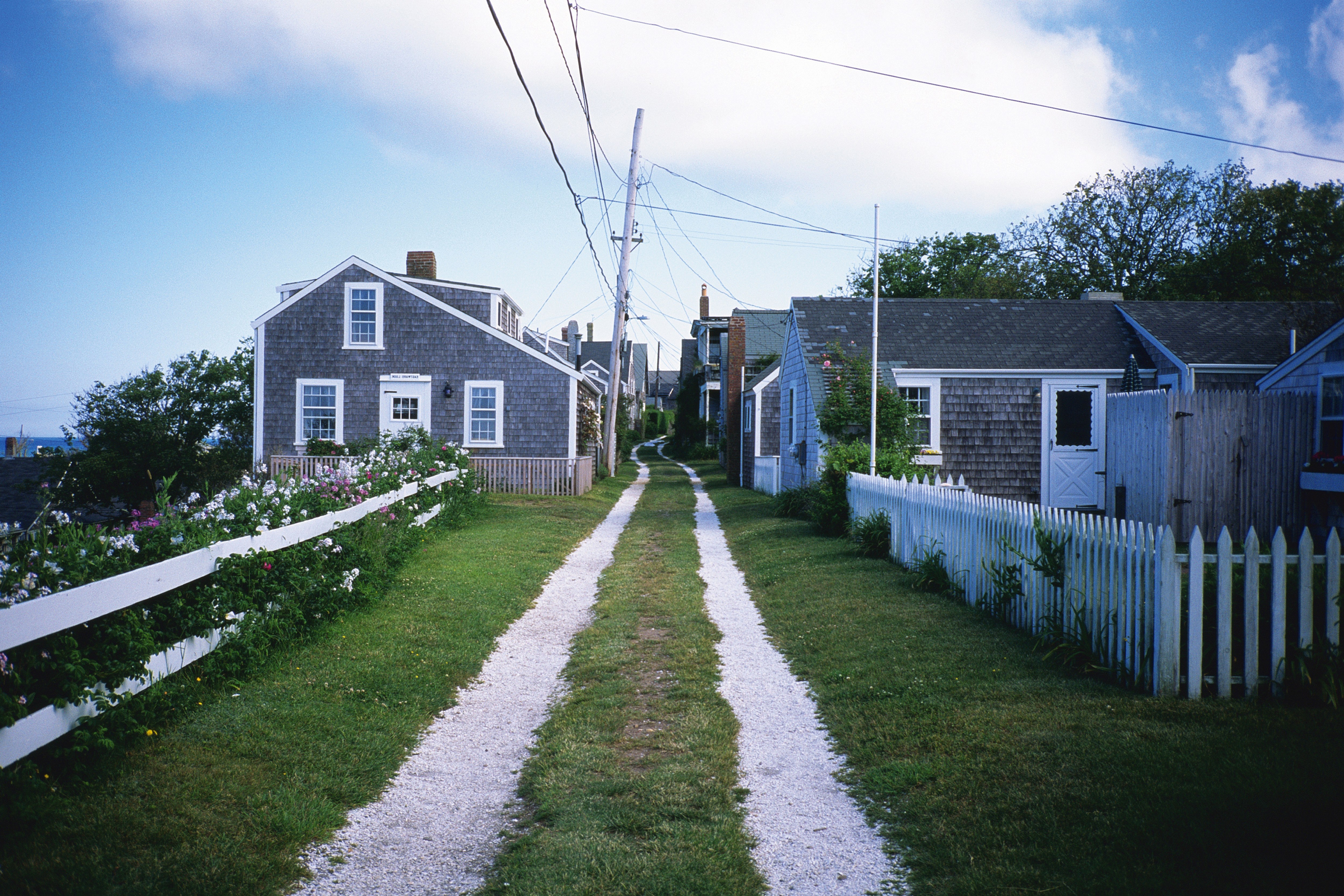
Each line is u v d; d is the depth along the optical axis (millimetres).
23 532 5418
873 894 3584
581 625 9008
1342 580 5500
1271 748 4477
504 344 24375
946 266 48219
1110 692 5641
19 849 3520
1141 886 3287
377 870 3881
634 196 28766
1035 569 7215
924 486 10305
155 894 3365
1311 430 12180
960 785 4426
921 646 7168
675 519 19297
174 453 32188
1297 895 3133
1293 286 35000
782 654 7648
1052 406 17266
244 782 4445
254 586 6484
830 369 17422
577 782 4867
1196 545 5402
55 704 4113
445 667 7035
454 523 15148
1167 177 40500
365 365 24297
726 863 3857
